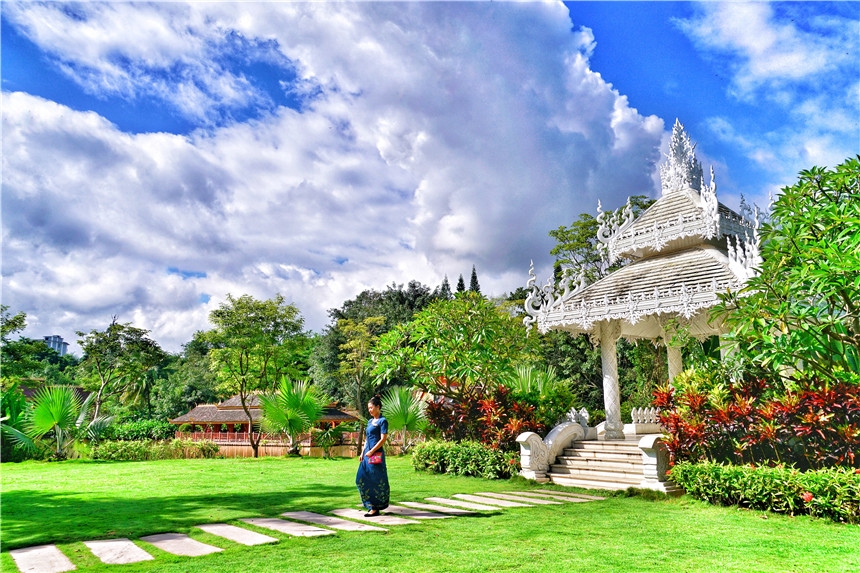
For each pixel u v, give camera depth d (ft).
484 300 51.98
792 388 30.42
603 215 54.39
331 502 30.60
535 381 54.70
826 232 28.45
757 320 29.32
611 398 46.75
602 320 46.06
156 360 130.72
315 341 177.06
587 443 43.57
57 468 53.47
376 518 25.68
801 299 29.17
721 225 47.26
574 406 53.31
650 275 47.06
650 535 22.06
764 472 27.94
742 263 40.19
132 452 68.59
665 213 52.21
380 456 26.94
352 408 155.84
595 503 31.07
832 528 23.59
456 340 50.01
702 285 42.22
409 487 37.81
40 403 66.08
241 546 19.72
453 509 28.73
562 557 18.13
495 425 46.37
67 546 19.95
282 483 39.83
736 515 26.96
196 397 185.98
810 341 29.09
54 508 28.78
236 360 109.29
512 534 21.98
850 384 28.12
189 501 31.12
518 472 41.81
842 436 27.48
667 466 34.76
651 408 50.85
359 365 148.15
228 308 102.58
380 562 17.33
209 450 74.69
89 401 74.54
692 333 51.21
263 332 104.06
